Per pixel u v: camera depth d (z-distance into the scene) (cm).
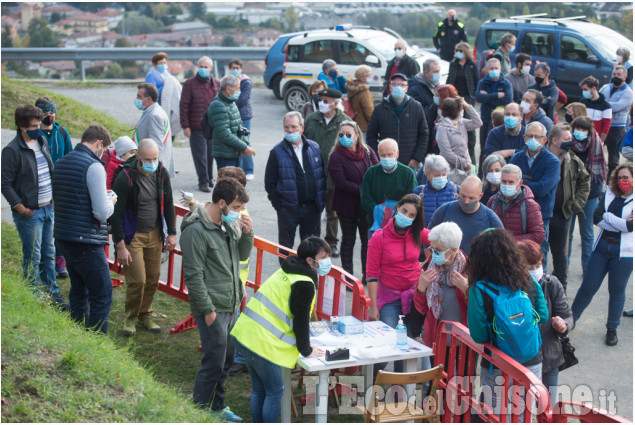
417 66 1260
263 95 1934
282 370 524
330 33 1677
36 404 428
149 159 630
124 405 452
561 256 776
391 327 580
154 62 1135
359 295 596
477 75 1273
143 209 650
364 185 739
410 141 890
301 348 498
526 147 739
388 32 1791
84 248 600
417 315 590
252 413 521
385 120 888
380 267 602
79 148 599
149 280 683
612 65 1559
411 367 538
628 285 848
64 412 427
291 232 788
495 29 1744
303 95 1695
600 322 749
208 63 1088
